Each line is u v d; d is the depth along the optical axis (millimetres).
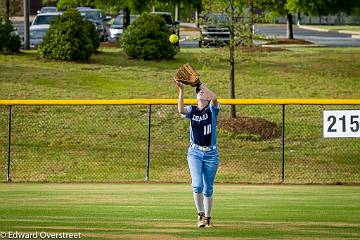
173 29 117750
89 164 63031
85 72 86562
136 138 69125
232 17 71375
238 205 42969
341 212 40219
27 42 103375
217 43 73625
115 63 91438
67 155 65062
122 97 77750
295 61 94625
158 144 67750
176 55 97188
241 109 75625
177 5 123062
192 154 34312
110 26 135500
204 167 34375
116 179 58344
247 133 69250
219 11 71188
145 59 93062
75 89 79750
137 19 95438
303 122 72438
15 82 80750
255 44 106562
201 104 34062
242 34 71438
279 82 84625
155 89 81250
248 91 81000
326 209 41375
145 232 33656
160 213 39500
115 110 74625
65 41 90688
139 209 40906
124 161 63812
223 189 51625
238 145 67688
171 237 32438
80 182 56094
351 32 177625
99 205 42500
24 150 66062
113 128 70938
